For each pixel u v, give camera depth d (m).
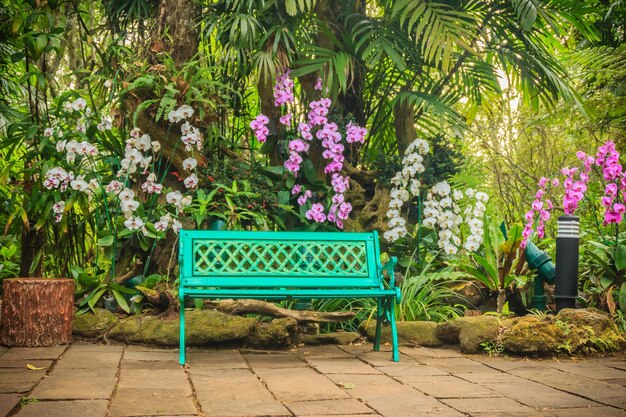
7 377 3.09
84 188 4.63
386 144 6.98
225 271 4.13
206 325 4.23
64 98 4.89
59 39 4.99
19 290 4.04
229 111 5.88
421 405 2.72
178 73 4.92
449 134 6.93
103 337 4.30
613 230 6.30
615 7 7.64
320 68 5.55
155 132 5.11
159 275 4.75
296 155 5.44
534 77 6.18
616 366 3.84
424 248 5.41
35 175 5.01
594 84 7.90
